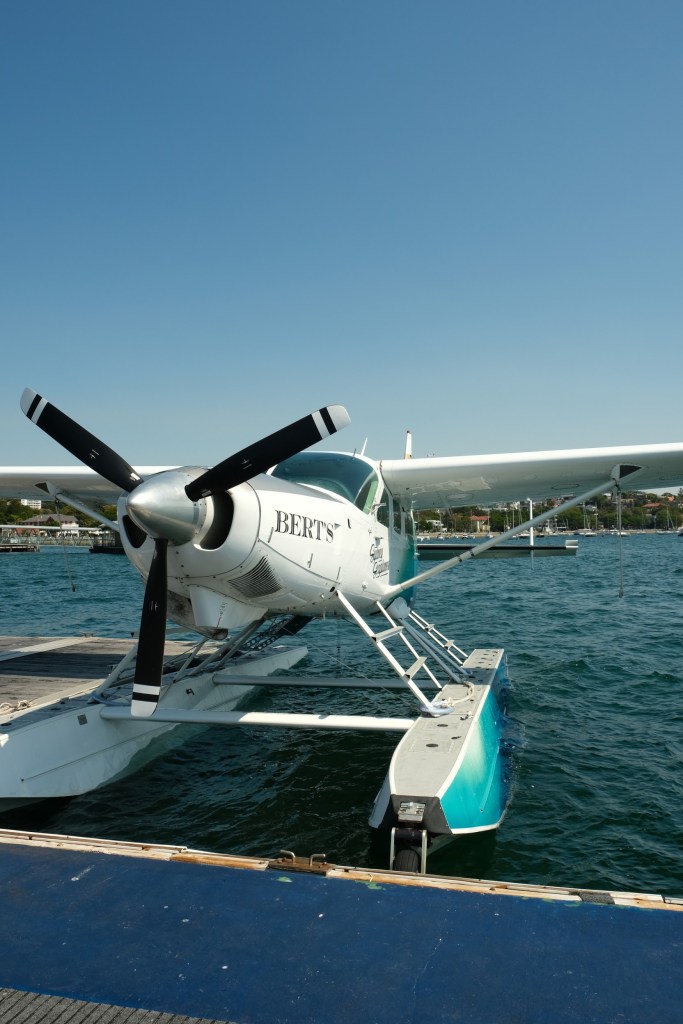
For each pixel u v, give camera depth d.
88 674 8.23
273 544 5.35
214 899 2.82
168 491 4.74
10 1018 2.09
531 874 4.62
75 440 5.57
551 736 7.51
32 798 5.79
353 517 6.51
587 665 11.13
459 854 4.88
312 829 5.37
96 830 5.46
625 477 7.18
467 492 8.34
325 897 2.83
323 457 7.08
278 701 9.27
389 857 4.86
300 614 7.20
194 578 5.24
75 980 2.28
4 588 28.98
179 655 8.89
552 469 7.28
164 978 2.29
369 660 11.91
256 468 4.88
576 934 2.53
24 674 8.27
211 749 7.38
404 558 8.43
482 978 2.26
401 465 7.34
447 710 6.25
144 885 2.95
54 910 2.74
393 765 5.04
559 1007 2.11
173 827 5.48
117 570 42.97
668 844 5.04
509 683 9.23
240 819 5.61
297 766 6.82
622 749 7.06
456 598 22.70
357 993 2.19
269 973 2.31
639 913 2.68
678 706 8.63
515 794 5.94
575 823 5.38
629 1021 2.05
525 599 21.80
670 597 21.17
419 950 2.43
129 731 6.84
